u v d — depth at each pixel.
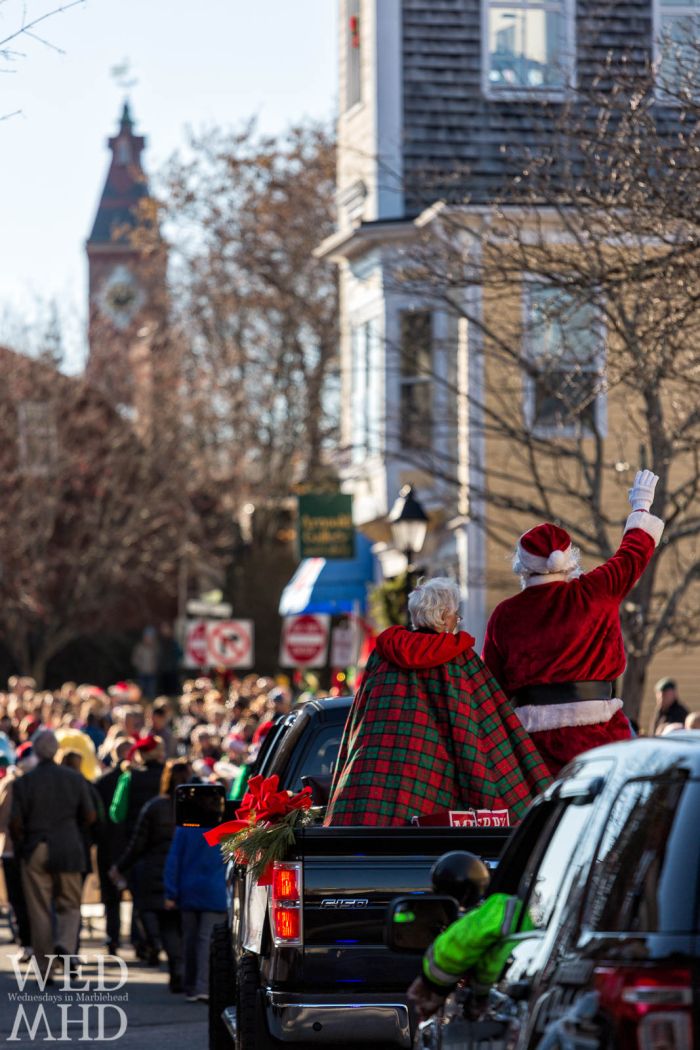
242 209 117.44
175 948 37.88
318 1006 19.05
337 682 50.66
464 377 57.38
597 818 11.43
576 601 20.55
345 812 19.73
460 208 46.16
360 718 20.14
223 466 132.62
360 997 19.11
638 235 36.56
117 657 142.12
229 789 41.50
